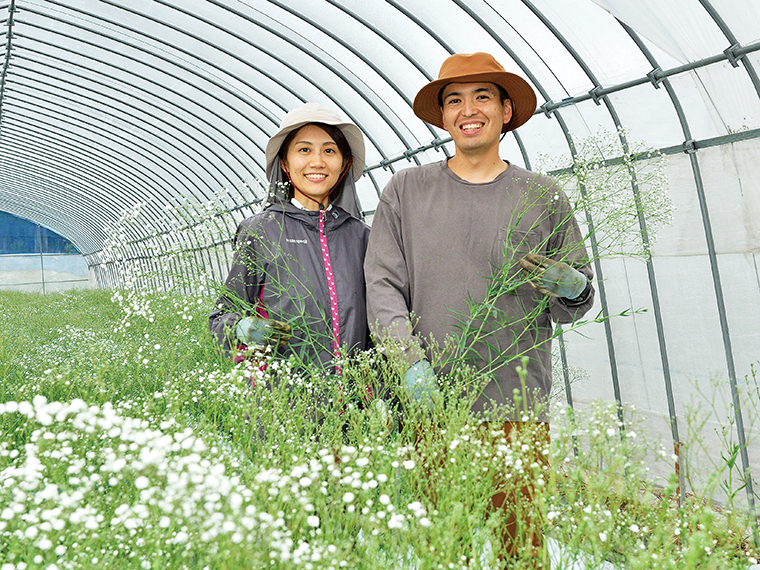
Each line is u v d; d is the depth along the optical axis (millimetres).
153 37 8344
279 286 2738
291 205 2990
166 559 1324
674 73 4492
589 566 1420
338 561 1316
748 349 4664
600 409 1628
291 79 8273
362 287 2936
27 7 8258
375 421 1913
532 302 2637
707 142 4578
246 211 12656
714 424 4711
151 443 1388
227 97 9734
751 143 4371
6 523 1236
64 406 1419
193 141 12242
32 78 11453
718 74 4273
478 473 1636
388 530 1444
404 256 2768
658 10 3795
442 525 1445
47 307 12875
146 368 3320
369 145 8336
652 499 1638
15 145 17688
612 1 3758
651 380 5312
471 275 2627
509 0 5016
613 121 5254
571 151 5738
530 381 2598
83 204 23266
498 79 2707
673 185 4852
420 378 2217
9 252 29797
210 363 3203
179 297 3033
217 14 7320
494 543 1440
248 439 2084
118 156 15594
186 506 1221
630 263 5266
